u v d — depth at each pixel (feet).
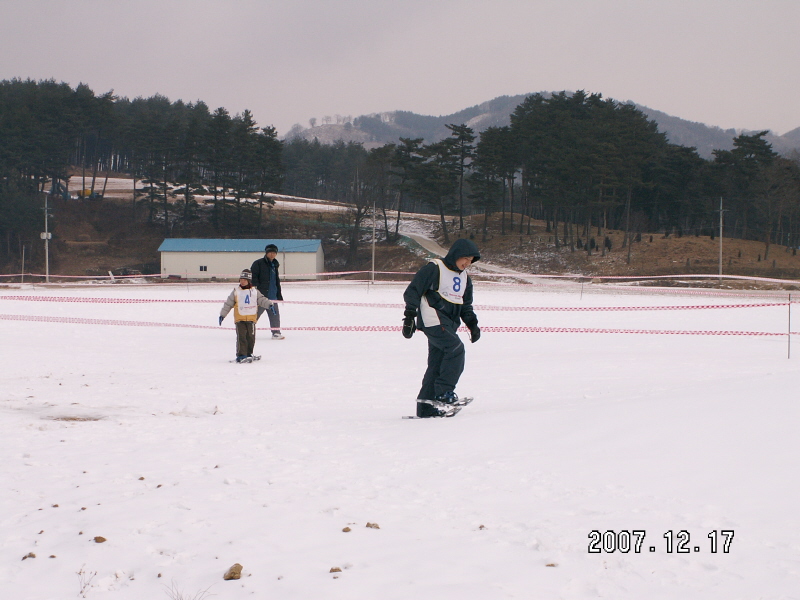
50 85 508.12
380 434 19.30
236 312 40.22
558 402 22.04
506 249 276.82
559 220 332.60
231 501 13.01
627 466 13.30
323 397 27.71
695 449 13.71
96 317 72.08
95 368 37.35
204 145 327.06
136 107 529.04
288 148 543.39
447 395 21.62
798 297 120.16
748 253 253.24
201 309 83.46
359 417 22.91
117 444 18.98
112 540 10.90
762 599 7.71
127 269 276.21
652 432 15.33
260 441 19.24
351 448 17.76
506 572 9.00
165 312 78.79
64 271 274.98
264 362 39.81
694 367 32.91
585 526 10.45
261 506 12.63
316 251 234.79
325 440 19.02
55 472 15.70
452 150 316.81
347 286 156.97
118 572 9.58
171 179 333.01
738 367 32.63
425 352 43.42
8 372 35.40
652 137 330.54
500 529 10.74
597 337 50.85
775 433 13.91
